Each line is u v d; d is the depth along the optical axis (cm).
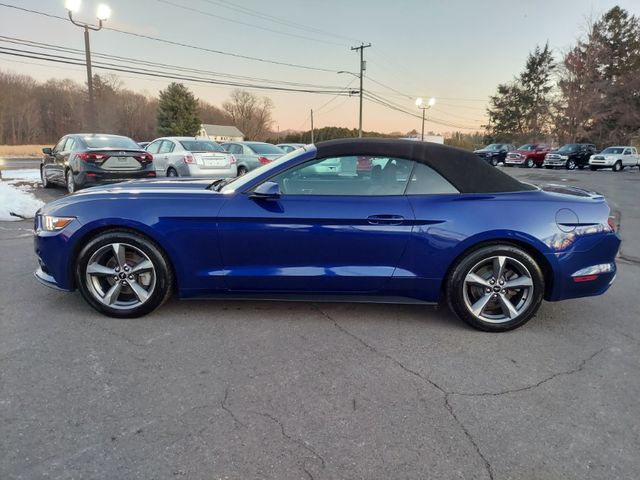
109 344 313
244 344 318
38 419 228
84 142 948
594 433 227
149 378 270
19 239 629
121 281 351
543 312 394
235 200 341
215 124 9525
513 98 5800
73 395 250
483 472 199
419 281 342
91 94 1872
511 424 234
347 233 335
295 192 347
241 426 227
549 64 5547
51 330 333
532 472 200
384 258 340
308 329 346
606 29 4631
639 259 594
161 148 1291
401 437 222
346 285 345
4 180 1370
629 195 1395
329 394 258
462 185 344
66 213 346
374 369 288
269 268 344
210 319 360
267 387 264
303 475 195
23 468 194
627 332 353
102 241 344
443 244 335
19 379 265
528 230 332
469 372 286
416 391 263
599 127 4284
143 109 7631
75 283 357
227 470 197
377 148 347
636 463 206
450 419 237
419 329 350
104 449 208
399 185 345
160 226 339
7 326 338
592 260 342
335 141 359
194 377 273
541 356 310
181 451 208
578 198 351
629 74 4203
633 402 256
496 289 343
